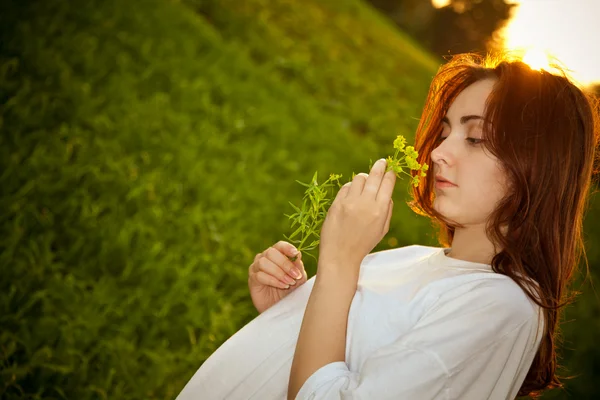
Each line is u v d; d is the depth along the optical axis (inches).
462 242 53.0
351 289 48.4
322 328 47.1
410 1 750.5
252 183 189.9
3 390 104.7
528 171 48.2
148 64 216.5
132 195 152.4
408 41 510.0
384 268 59.2
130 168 165.2
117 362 116.0
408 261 59.8
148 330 127.0
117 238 141.0
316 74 308.5
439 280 49.5
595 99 53.5
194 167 177.5
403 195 229.8
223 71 245.4
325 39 355.3
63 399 109.0
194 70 229.6
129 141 175.0
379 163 50.6
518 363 46.3
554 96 49.6
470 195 49.4
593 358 178.5
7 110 165.5
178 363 123.4
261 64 288.7
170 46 231.9
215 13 300.5
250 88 241.8
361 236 48.9
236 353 55.9
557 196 49.1
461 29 748.0
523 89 49.1
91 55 200.5
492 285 46.7
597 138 53.4
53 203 144.9
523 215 48.7
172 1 272.8
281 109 243.9
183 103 207.3
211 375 56.1
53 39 201.6
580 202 52.0
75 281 128.7
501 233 49.6
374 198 49.3
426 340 43.6
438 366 42.7
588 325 195.5
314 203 58.3
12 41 188.9
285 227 175.5
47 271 129.7
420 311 48.7
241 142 206.4
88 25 219.3
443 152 50.4
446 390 42.9
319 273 49.1
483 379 44.3
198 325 131.9
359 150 249.4
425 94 370.0
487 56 56.7
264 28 315.0
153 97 199.2
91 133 171.6
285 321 56.1
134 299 130.7
